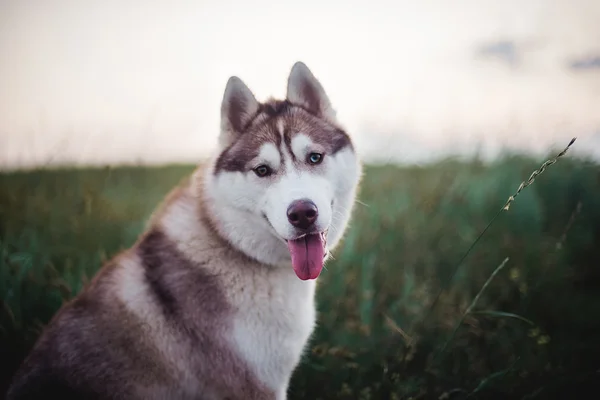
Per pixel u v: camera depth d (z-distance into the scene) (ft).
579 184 15.52
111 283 7.64
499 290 12.18
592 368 9.48
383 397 8.89
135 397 7.34
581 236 13.79
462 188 16.72
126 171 21.99
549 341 10.28
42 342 7.44
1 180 16.25
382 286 12.41
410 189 17.83
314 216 7.20
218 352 7.49
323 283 12.40
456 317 11.11
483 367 9.77
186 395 7.70
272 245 7.73
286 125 8.03
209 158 8.30
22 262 10.91
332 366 9.77
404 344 10.09
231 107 8.27
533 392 8.57
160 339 7.43
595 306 11.31
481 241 14.07
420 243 14.28
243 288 7.58
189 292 7.52
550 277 11.83
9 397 7.14
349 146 8.54
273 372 7.64
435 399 9.00
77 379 7.12
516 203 15.08
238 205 7.63
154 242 7.90
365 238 14.30
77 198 15.89
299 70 8.63
